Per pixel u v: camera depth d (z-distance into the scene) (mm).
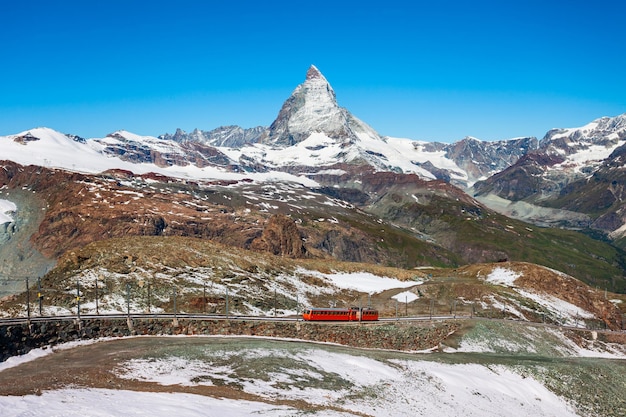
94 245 135625
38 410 50719
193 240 161500
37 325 80625
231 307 121125
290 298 144250
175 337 94750
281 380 73250
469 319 143750
